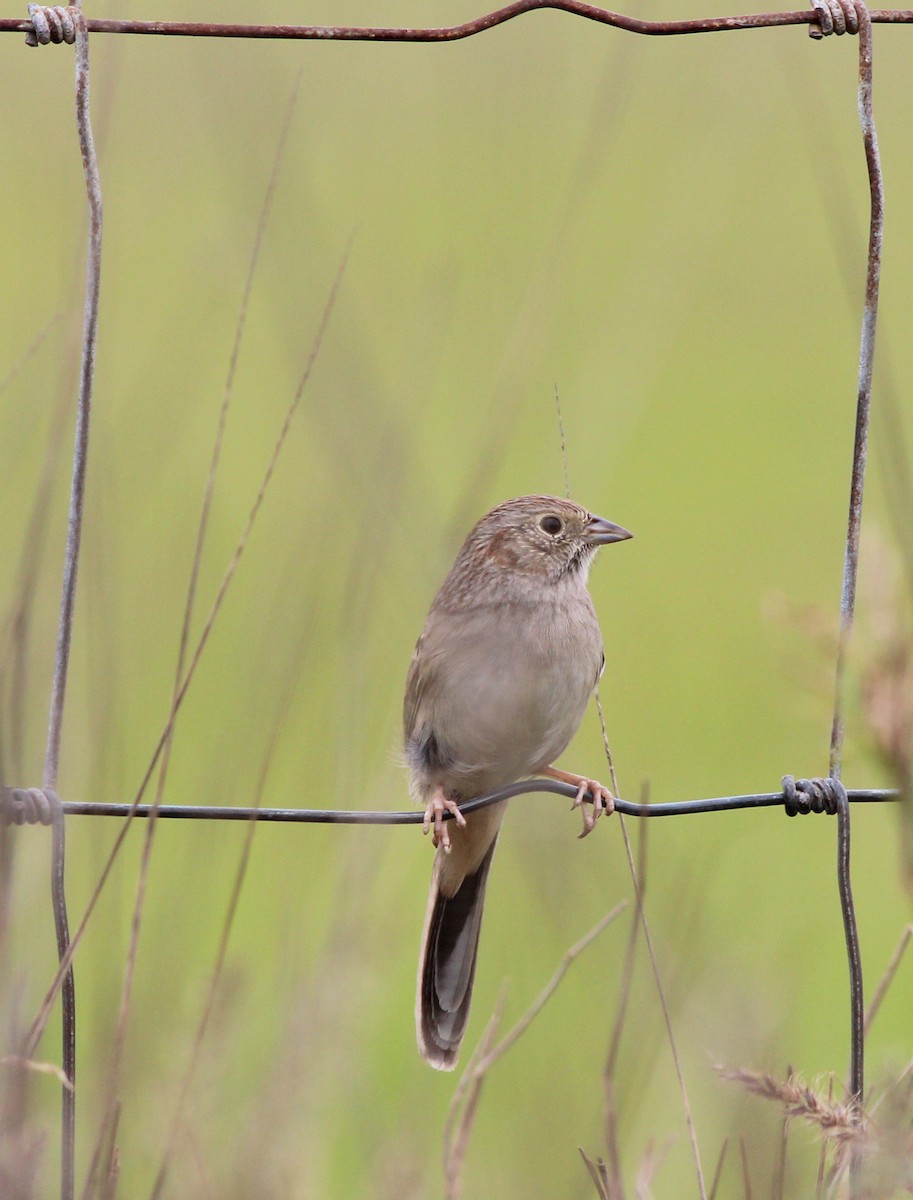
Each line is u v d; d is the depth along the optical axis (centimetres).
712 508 2353
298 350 1016
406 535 903
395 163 2620
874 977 1408
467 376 1722
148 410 1113
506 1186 732
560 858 884
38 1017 582
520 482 1753
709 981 708
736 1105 657
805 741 1753
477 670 950
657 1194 798
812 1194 662
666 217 2270
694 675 1948
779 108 2817
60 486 1057
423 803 980
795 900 1464
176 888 842
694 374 2842
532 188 2516
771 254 3134
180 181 2267
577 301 2180
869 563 554
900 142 3156
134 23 641
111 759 715
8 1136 541
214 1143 611
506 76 2227
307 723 1020
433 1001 922
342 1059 660
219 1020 650
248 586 1400
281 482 1555
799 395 2720
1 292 1842
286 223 1142
